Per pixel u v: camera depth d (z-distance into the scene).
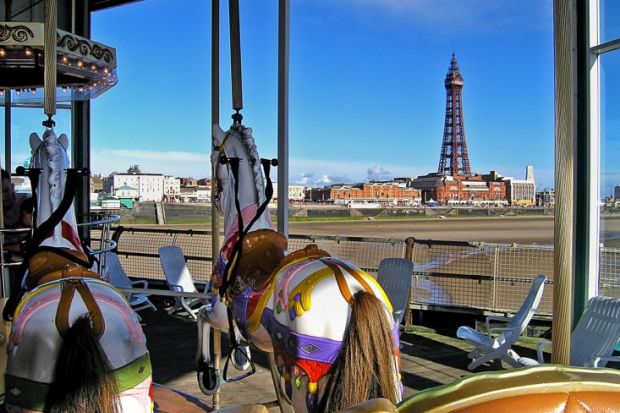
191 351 6.48
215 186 4.11
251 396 5.07
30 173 2.86
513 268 10.32
